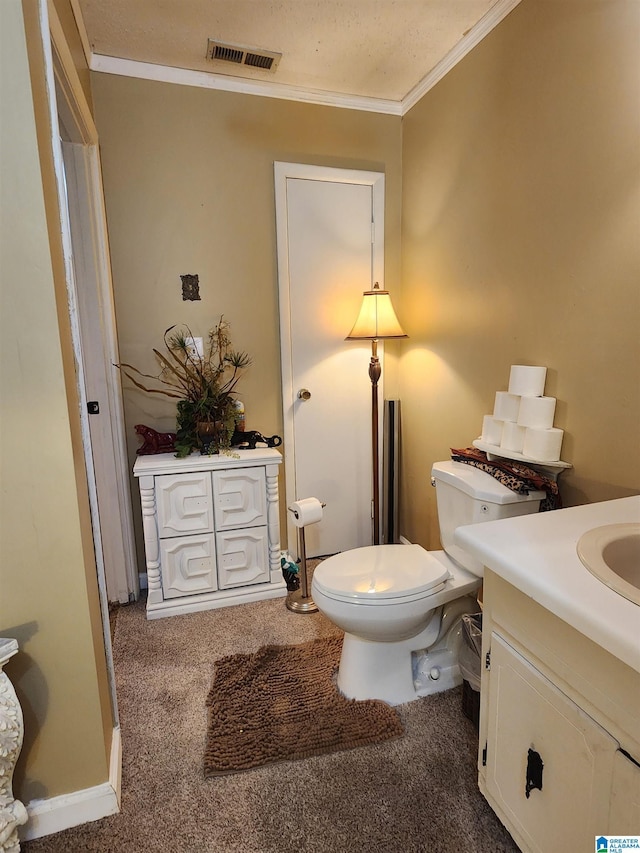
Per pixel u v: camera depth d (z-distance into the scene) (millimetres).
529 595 886
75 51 1678
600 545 1003
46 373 1072
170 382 2389
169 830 1205
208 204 2340
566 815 920
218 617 2180
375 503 2613
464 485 1702
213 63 2156
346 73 2238
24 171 1008
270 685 1704
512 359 1835
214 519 2234
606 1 1345
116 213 2225
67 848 1163
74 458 1129
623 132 1325
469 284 2078
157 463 2135
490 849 1147
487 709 1169
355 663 1661
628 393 1365
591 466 1501
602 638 739
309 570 2623
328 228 2539
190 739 1486
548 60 1567
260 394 2561
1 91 975
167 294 2342
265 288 2494
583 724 867
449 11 1800
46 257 1042
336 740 1457
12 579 1106
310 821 1223
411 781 1330
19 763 1167
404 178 2584
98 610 1317
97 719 1214
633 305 1332
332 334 2629
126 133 2186
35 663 1144
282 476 2652
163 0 1730
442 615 1740
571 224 1521
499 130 1825
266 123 2367
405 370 2701
